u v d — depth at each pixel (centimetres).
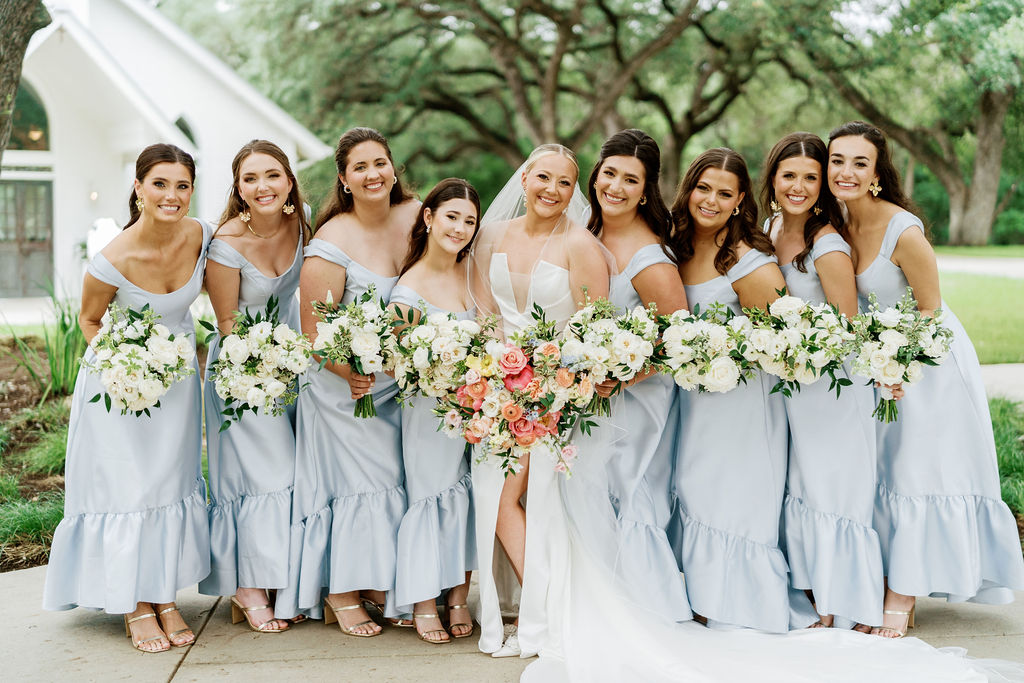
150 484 354
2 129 510
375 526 368
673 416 380
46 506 513
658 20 2109
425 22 2184
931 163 2578
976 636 371
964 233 2639
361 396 351
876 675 320
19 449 633
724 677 320
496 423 335
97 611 390
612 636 341
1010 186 2894
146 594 353
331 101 2305
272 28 2192
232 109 1466
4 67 499
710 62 2277
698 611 363
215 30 2283
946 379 366
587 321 339
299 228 387
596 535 356
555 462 358
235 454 374
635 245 367
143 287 356
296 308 402
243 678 329
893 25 1956
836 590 361
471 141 2666
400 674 334
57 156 1505
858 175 354
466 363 336
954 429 365
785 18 2047
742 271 360
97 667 338
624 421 361
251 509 371
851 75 2205
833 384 345
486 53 2517
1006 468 594
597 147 2842
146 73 1420
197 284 368
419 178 2730
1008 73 1859
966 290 1516
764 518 362
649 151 361
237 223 373
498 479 358
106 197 1550
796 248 372
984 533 369
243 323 351
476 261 373
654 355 346
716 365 338
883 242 363
